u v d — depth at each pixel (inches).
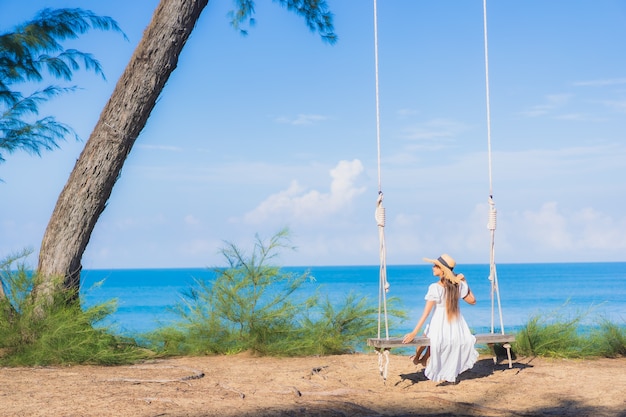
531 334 378.6
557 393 267.9
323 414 227.8
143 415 220.8
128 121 398.3
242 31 517.7
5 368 337.7
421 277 5319.9
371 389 276.7
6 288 376.8
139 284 4756.4
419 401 252.4
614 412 233.9
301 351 409.4
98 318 382.0
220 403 243.1
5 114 415.5
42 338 352.8
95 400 245.1
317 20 512.7
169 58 402.9
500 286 3934.5
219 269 426.6
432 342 280.8
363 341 424.2
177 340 424.2
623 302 2600.9
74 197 395.5
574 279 4845.0
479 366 339.3
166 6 401.7
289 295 427.2
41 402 241.6
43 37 412.5
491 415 229.9
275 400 250.7
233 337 416.8
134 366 349.7
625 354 390.0
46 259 393.4
